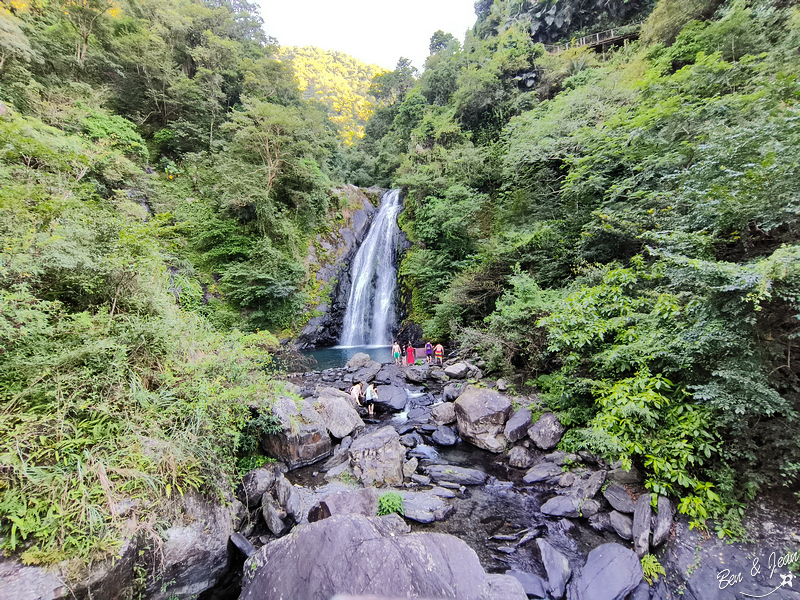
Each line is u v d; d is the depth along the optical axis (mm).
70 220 4637
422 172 21172
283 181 21359
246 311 18078
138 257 4898
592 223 8359
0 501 2801
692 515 4012
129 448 3555
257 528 4789
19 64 12938
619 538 4465
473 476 6133
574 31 25953
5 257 3656
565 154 11836
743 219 4258
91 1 17750
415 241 21344
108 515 3109
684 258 4047
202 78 22719
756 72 8391
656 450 4367
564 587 3789
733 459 4047
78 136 11977
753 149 4570
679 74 9453
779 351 3676
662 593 3588
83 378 3605
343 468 6453
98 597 2830
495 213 16016
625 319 5500
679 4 14500
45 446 3180
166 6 24156
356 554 3283
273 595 3143
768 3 10391
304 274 20000
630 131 9148
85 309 4402
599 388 5824
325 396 8680
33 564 2689
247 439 6273
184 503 3777
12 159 7812
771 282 3281
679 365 4535
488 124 22547
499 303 10094
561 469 5980
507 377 9211
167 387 4395
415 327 18859
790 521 3623
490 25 31016
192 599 3596
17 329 3355
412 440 7695
